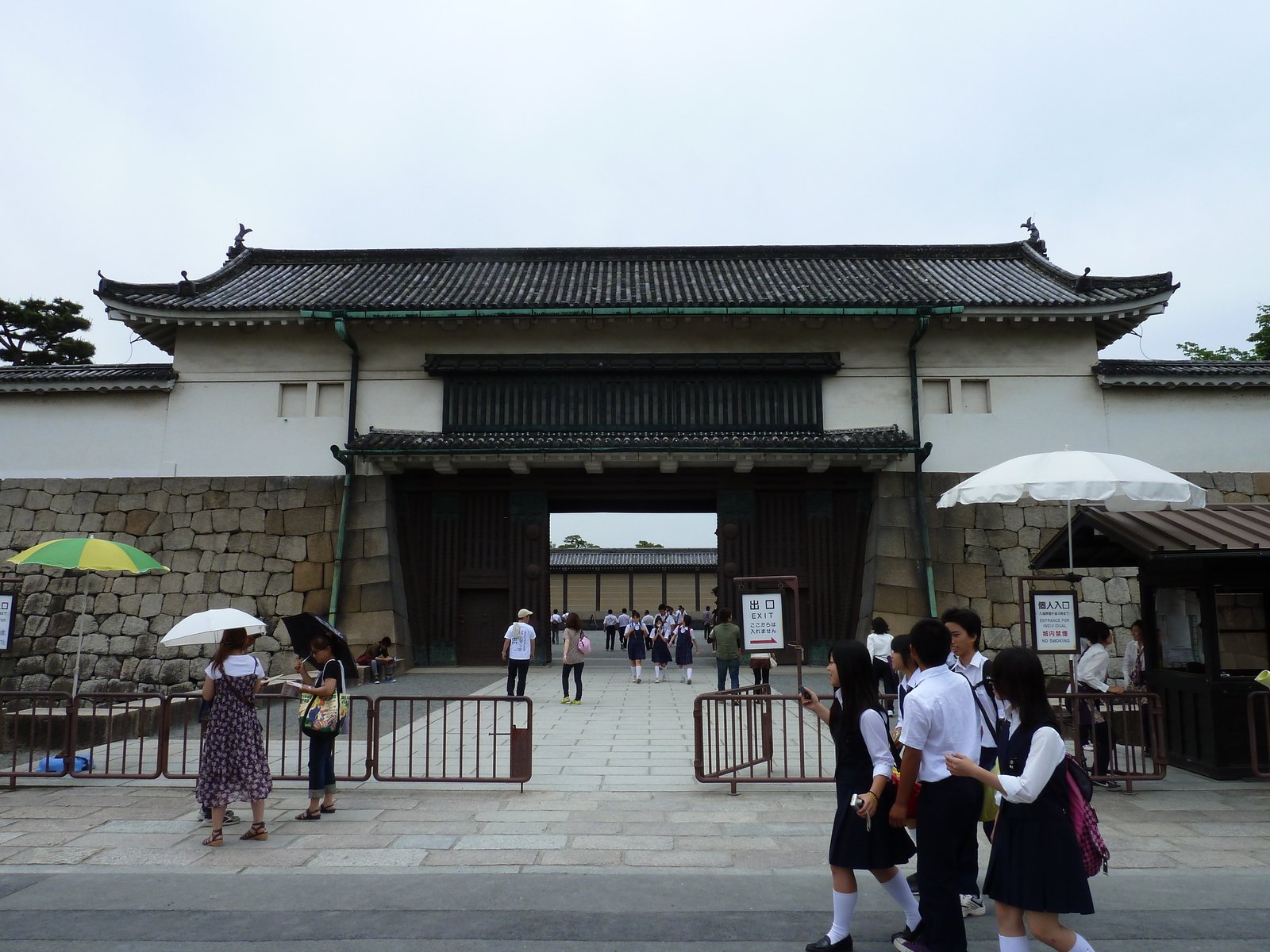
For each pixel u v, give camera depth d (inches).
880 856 168.2
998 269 923.4
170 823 271.6
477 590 789.9
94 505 769.6
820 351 793.6
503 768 355.6
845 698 177.9
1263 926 184.5
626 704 551.5
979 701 208.4
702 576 1731.1
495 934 181.6
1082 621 350.0
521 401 783.7
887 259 971.9
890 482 761.0
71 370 800.3
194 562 756.0
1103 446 769.6
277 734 444.5
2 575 745.0
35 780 335.6
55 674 734.5
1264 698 326.3
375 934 181.5
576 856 237.1
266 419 788.0
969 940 182.9
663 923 187.9
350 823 270.7
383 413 788.0
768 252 977.5
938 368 789.9
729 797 305.9
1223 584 336.5
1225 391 774.5
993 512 754.2
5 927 184.7
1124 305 748.6
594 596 1733.5
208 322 774.5
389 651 720.3
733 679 541.6
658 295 828.0
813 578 776.9
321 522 764.6
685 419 778.8
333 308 748.6
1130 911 193.5
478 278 912.3
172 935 180.9
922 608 727.7
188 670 730.8
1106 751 315.3
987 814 180.2
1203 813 280.7
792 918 191.9
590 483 791.7
